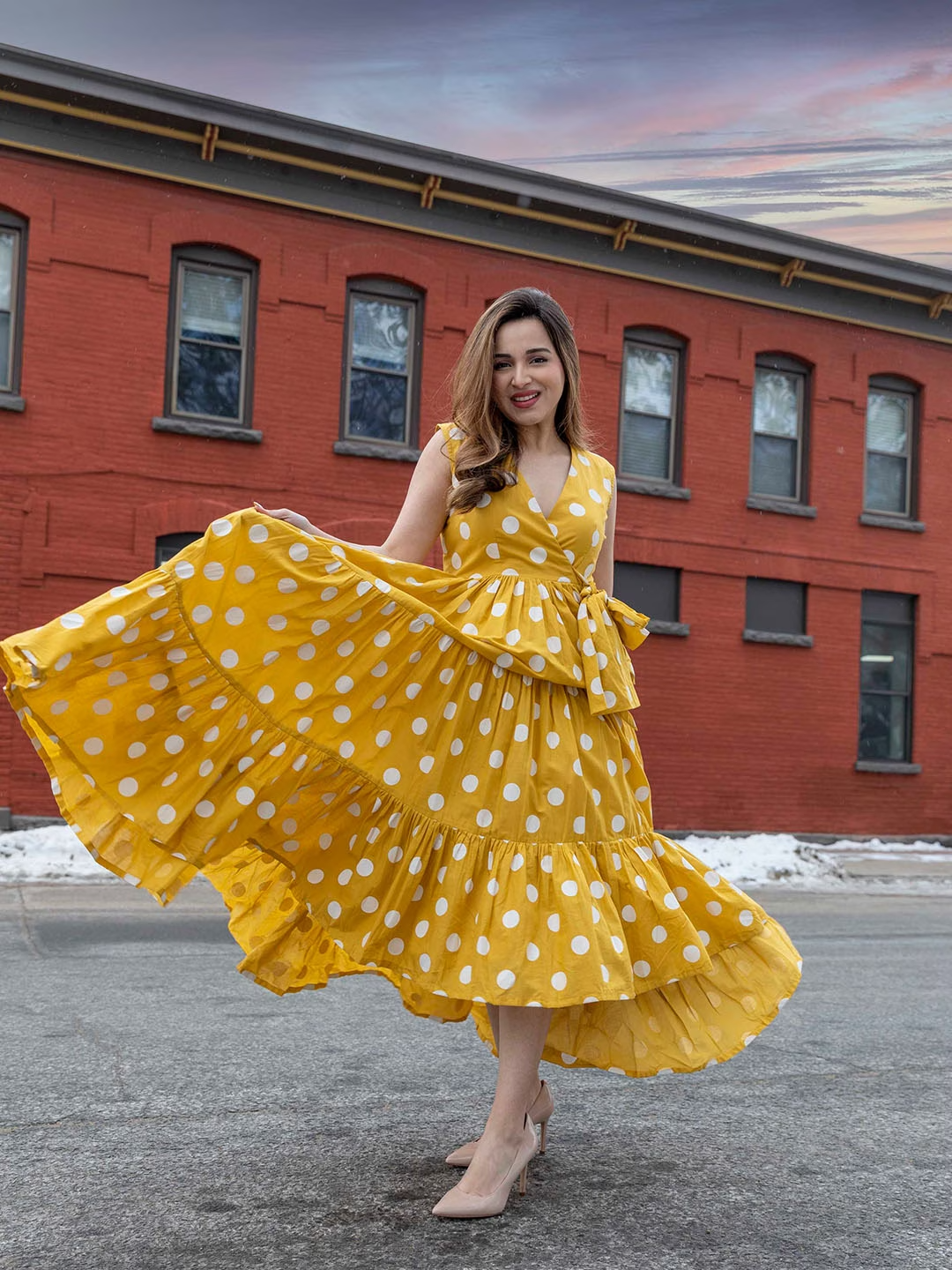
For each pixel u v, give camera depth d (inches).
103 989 187.2
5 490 434.0
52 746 90.0
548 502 101.1
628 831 96.9
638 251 543.8
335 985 195.2
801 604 577.9
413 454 495.2
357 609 92.9
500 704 93.8
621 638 103.5
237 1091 125.7
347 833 92.4
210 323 475.2
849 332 591.5
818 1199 94.5
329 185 487.5
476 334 101.2
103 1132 109.3
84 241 449.7
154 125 455.8
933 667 602.9
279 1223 85.7
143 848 89.7
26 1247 80.7
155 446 456.4
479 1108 120.2
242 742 90.3
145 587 88.4
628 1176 99.5
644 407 551.8
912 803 589.0
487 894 89.7
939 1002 195.6
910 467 610.5
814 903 374.3
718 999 97.6
